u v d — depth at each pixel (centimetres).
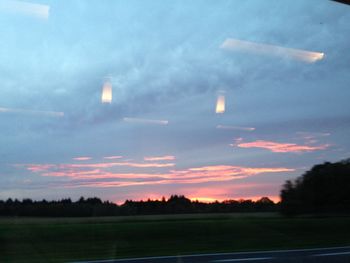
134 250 305
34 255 274
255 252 336
